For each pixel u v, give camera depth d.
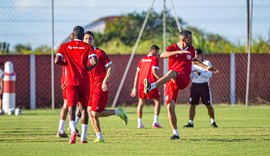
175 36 64.44
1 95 47.12
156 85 26.23
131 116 43.34
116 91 54.03
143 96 34.16
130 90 54.06
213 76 55.16
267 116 42.69
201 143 25.08
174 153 21.73
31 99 52.75
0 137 28.14
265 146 23.94
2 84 46.56
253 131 31.22
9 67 47.81
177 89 26.52
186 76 26.39
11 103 47.38
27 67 52.69
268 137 27.86
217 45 67.88
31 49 64.75
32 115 44.44
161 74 53.47
